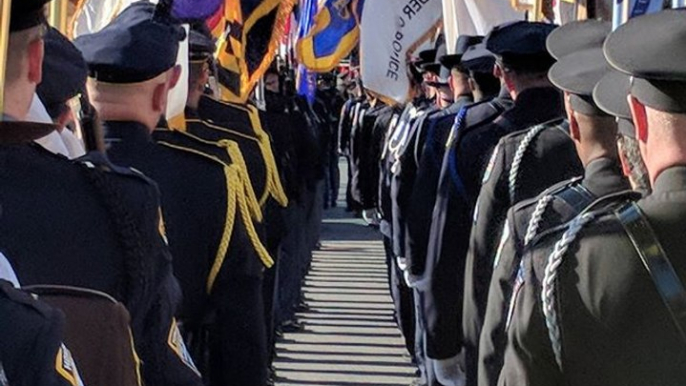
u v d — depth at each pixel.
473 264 4.80
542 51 5.29
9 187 3.14
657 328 2.69
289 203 10.54
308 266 13.95
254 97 10.15
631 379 2.71
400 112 10.42
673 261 2.70
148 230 3.23
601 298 2.72
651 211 2.74
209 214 4.30
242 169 4.47
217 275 4.31
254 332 4.35
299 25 12.71
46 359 2.21
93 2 6.01
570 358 2.76
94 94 4.19
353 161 17.41
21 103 2.87
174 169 4.29
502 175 4.74
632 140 3.08
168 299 3.32
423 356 7.95
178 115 5.46
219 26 8.28
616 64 2.71
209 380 4.35
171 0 4.28
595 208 2.90
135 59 4.11
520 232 3.73
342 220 19.56
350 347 10.50
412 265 6.60
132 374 2.87
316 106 17.86
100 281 3.14
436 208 5.68
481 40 6.94
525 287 2.86
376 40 10.05
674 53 2.65
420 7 10.07
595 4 5.61
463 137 5.55
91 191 3.19
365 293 13.10
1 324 2.20
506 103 5.62
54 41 3.58
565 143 4.70
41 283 3.09
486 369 3.79
